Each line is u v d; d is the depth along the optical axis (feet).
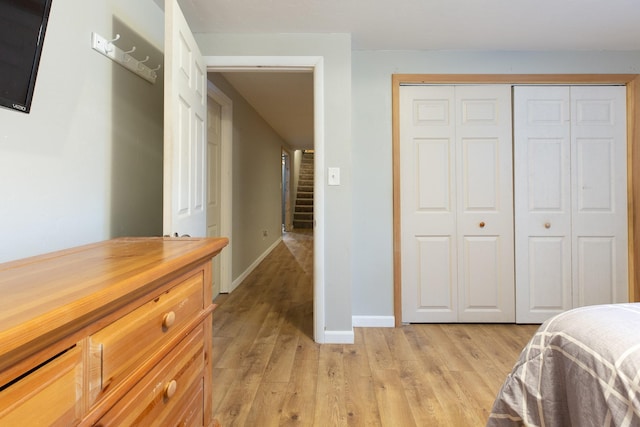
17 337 1.25
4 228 2.90
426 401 4.76
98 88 4.11
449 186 7.74
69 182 3.65
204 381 3.34
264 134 15.44
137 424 2.16
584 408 2.22
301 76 9.48
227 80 9.83
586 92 7.65
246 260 12.45
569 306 7.70
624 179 7.63
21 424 1.36
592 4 5.70
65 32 3.53
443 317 7.79
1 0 2.41
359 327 7.65
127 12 4.74
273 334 7.20
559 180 7.68
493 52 7.60
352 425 4.25
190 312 2.98
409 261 7.80
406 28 6.54
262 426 4.23
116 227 4.51
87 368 1.73
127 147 4.76
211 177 9.41
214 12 5.88
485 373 5.55
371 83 7.63
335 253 6.79
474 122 7.68
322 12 5.94
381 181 7.72
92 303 1.63
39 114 3.23
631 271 7.59
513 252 7.74
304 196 31.12
